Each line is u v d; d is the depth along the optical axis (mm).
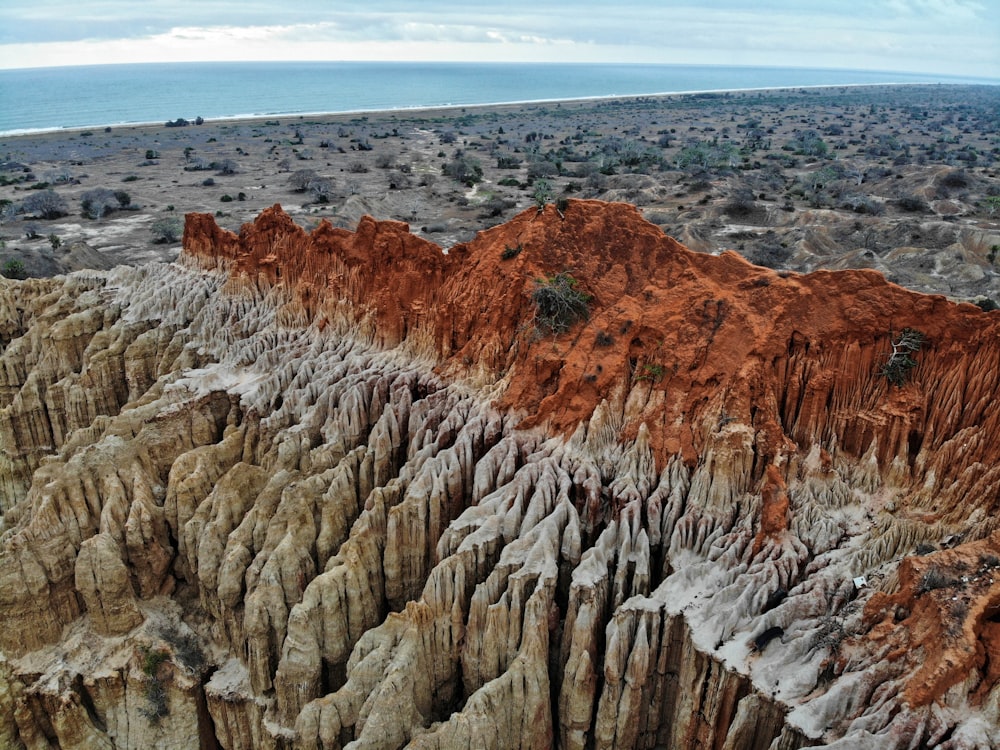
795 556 27922
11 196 154625
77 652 33625
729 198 134875
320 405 39719
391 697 26375
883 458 30297
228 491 35906
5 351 55750
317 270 49250
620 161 189625
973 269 90688
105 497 36844
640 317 35719
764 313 33125
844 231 112500
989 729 20531
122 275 59906
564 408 34750
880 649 23766
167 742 32969
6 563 33031
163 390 43969
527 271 38812
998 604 22516
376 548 32625
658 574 30297
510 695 26516
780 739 23031
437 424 37406
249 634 31391
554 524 29734
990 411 28094
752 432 30906
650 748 28469
